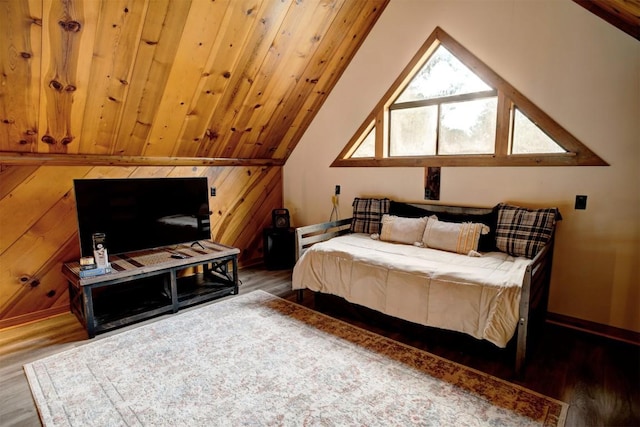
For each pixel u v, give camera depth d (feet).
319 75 13.16
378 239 11.96
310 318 9.94
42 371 7.42
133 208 10.43
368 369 7.43
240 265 15.25
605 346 8.47
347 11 11.34
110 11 7.48
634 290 8.73
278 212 15.47
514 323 6.98
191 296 10.82
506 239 9.74
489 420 5.95
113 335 9.00
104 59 8.27
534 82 9.68
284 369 7.41
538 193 9.90
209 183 13.76
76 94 8.63
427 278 8.21
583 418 6.02
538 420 5.95
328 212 15.24
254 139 14.06
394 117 12.98
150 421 5.95
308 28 10.88
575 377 7.16
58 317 10.16
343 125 14.17
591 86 8.86
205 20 8.73
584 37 8.84
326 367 7.49
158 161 12.03
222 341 8.60
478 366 7.57
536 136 10.02
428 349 8.27
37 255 9.91
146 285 11.62
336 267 9.96
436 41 11.44
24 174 9.55
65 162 10.09
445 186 11.68
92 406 6.34
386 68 12.66
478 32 10.52
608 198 8.89
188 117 11.10
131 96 9.45
